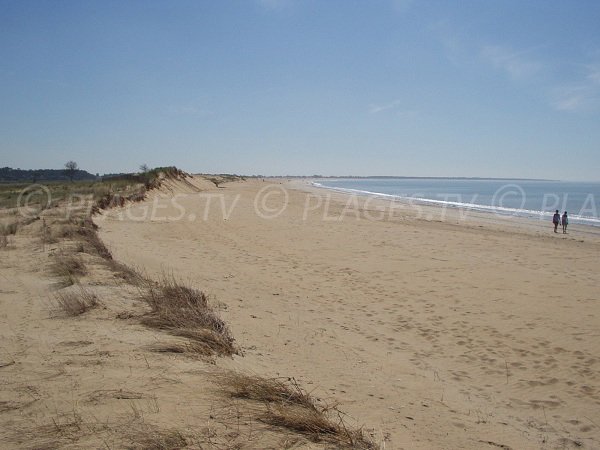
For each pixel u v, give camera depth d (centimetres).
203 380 429
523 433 464
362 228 2123
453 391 559
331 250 1548
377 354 669
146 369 445
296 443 336
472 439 432
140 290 788
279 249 1555
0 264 983
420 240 1788
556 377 608
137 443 305
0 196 2994
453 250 1573
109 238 1531
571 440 456
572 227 2552
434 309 908
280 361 586
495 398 552
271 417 368
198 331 589
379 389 534
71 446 297
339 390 511
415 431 429
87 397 373
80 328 578
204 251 1474
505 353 690
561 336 749
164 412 356
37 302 704
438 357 677
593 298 966
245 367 514
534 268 1297
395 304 942
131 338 544
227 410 373
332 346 681
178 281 1002
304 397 435
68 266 909
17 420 331
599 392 565
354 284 1102
